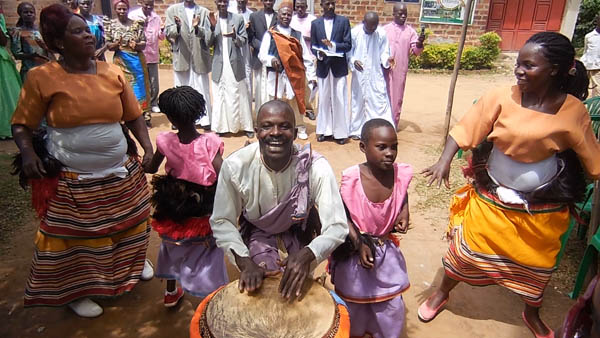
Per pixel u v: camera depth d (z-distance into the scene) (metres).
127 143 3.23
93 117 2.87
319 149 7.21
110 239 3.21
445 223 4.90
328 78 7.16
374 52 7.19
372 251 2.70
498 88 2.85
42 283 3.12
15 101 7.04
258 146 2.43
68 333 3.24
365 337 3.24
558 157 2.80
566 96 2.67
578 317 1.79
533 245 2.94
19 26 6.70
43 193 2.95
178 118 2.87
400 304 2.85
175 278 3.17
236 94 7.44
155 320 3.39
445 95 11.26
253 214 2.51
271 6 7.51
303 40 7.14
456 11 14.49
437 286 3.89
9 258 4.10
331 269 2.87
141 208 3.32
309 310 2.11
